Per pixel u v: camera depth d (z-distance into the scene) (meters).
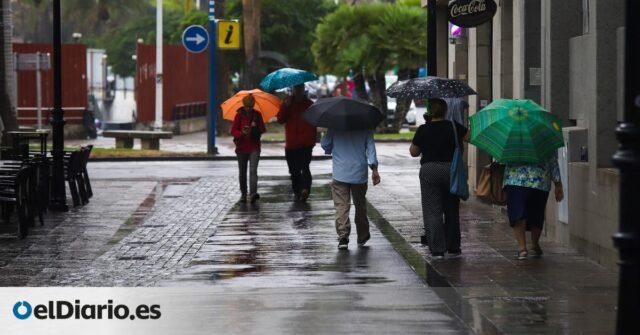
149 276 24.23
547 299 21.08
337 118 27.42
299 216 35.41
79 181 39.38
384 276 23.91
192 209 37.56
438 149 26.12
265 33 106.62
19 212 30.27
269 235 30.91
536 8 32.81
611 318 19.23
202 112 111.88
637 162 13.64
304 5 108.00
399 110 91.19
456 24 32.59
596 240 25.36
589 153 25.98
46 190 36.50
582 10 29.64
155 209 37.62
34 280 23.81
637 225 13.67
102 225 33.28
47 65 66.25
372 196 41.88
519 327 18.53
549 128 25.02
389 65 88.94
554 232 29.11
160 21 89.38
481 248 27.91
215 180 49.44
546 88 30.17
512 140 24.91
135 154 65.56
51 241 29.86
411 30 87.56
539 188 25.66
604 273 23.95
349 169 27.97
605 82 25.70
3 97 60.47
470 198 40.50
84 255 27.36
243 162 39.41
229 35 66.38
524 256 25.92
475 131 25.39
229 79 106.50
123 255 27.34
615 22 25.86
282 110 39.28
